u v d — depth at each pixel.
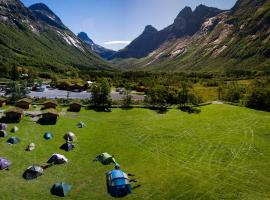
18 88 147.50
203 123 109.12
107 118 113.75
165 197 56.69
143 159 74.94
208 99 165.38
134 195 57.22
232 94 156.75
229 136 93.94
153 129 100.56
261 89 141.62
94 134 93.44
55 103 122.31
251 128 102.62
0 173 63.22
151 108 131.75
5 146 77.69
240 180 63.94
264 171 68.69
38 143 82.00
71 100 139.12
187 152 80.38
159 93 139.88
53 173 65.06
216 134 96.00
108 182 61.06
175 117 117.94
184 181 62.97
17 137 84.12
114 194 57.12
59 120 106.25
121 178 59.97
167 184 61.69
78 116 114.12
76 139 87.44
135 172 67.25
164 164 72.06
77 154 76.69
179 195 57.38
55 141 84.62
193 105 137.12
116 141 87.44
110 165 70.44
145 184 61.56
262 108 133.00
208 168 70.00
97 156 74.50
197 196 57.03
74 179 62.97
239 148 83.50
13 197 54.22
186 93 140.75
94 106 129.62
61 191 56.59
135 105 133.88
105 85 132.50
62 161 70.44
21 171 64.81
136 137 91.88
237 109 128.12
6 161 67.25
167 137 92.44
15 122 99.19
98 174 65.69
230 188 60.25
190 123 109.06
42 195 55.69
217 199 56.03
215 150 81.94
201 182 62.66
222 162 73.81
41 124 99.81
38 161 70.50
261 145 86.00
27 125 97.44
